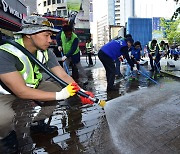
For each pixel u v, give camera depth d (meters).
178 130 2.78
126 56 5.38
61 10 36.03
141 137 2.65
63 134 2.82
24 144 2.57
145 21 22.45
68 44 6.06
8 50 1.92
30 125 3.11
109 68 5.38
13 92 1.97
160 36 43.50
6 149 2.16
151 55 9.12
